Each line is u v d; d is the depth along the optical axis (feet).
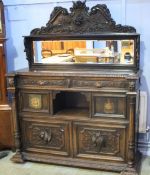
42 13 9.69
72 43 8.87
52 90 8.32
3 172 8.55
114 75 7.64
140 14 8.78
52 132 8.65
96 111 8.07
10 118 9.51
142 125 9.16
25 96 8.72
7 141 9.77
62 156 8.69
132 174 7.84
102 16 8.50
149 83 9.09
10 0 9.84
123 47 8.43
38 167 8.81
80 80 8.00
